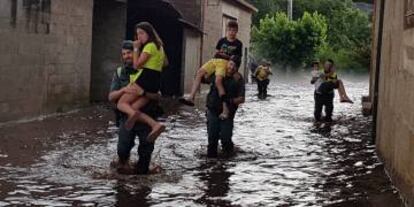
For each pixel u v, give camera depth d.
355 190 8.68
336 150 12.23
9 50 12.90
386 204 7.90
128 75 9.33
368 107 19.81
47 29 14.71
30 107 14.04
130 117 8.92
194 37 27.50
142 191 8.22
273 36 58.03
